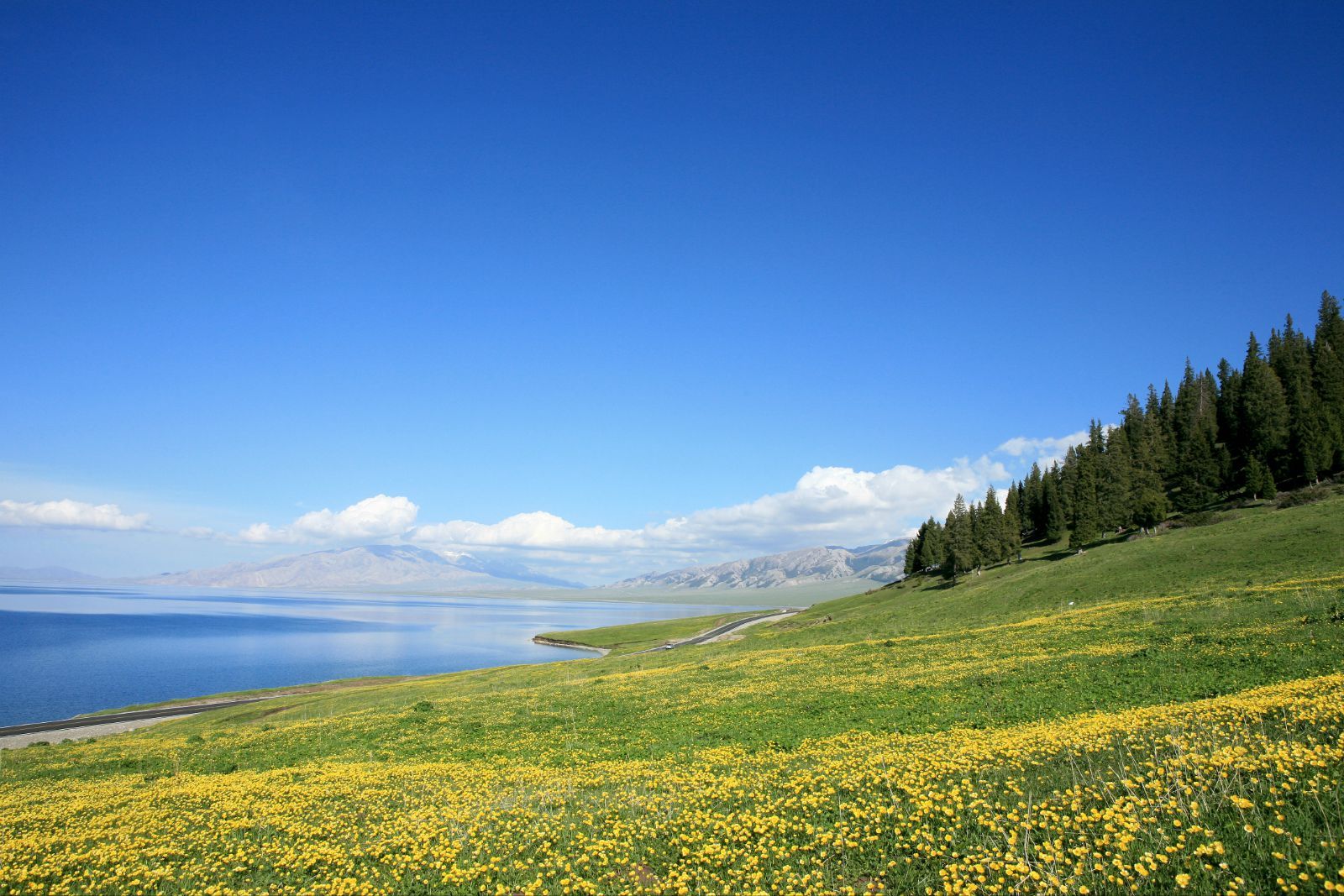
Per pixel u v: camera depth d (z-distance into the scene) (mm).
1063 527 131250
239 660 143125
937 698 29750
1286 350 126562
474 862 14266
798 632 84625
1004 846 11508
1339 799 10570
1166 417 144125
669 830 14891
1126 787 12625
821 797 15289
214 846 16641
